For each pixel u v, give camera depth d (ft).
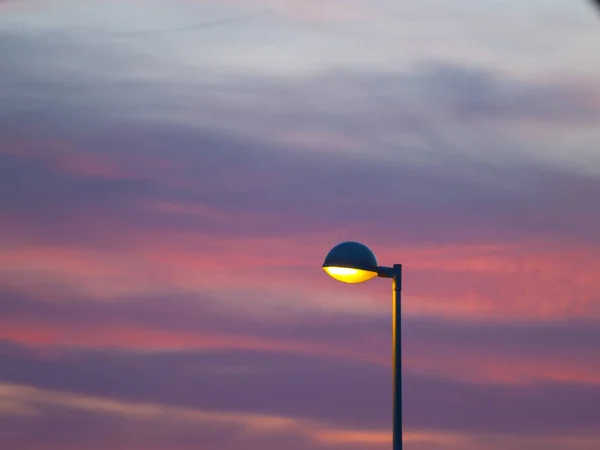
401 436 64.95
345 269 65.46
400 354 65.36
